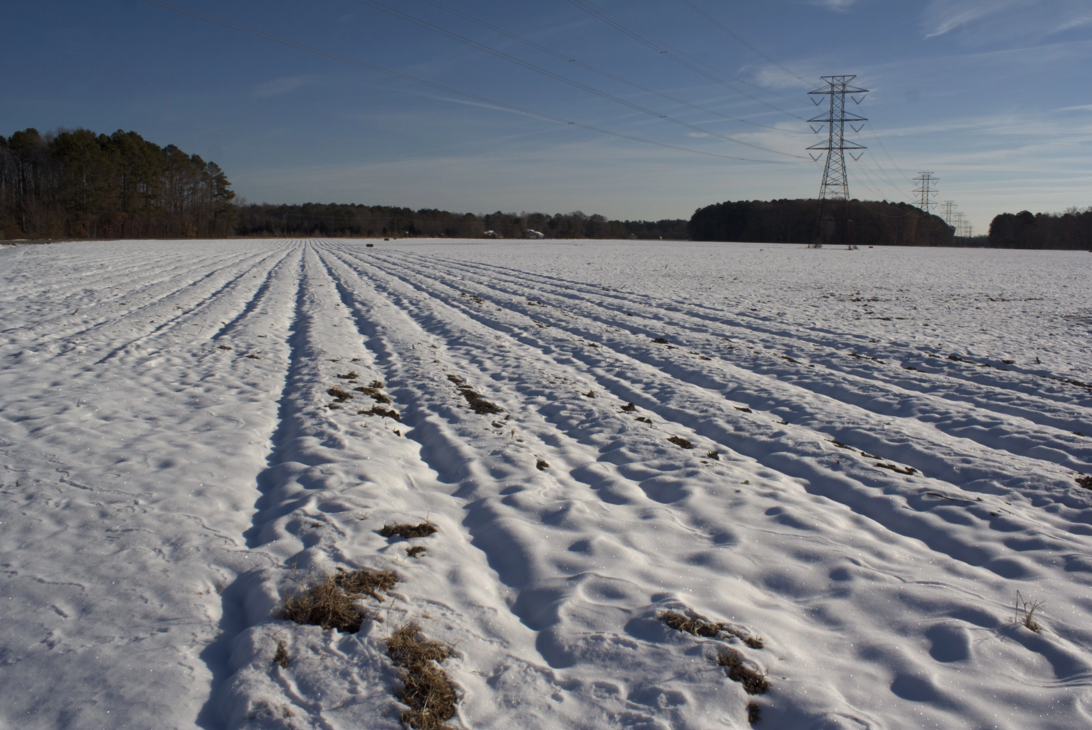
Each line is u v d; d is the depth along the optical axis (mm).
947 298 24031
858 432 7652
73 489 5238
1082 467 6590
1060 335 15375
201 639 3432
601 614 3779
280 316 16125
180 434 6785
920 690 3197
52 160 85500
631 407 8633
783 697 3096
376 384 9430
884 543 4887
